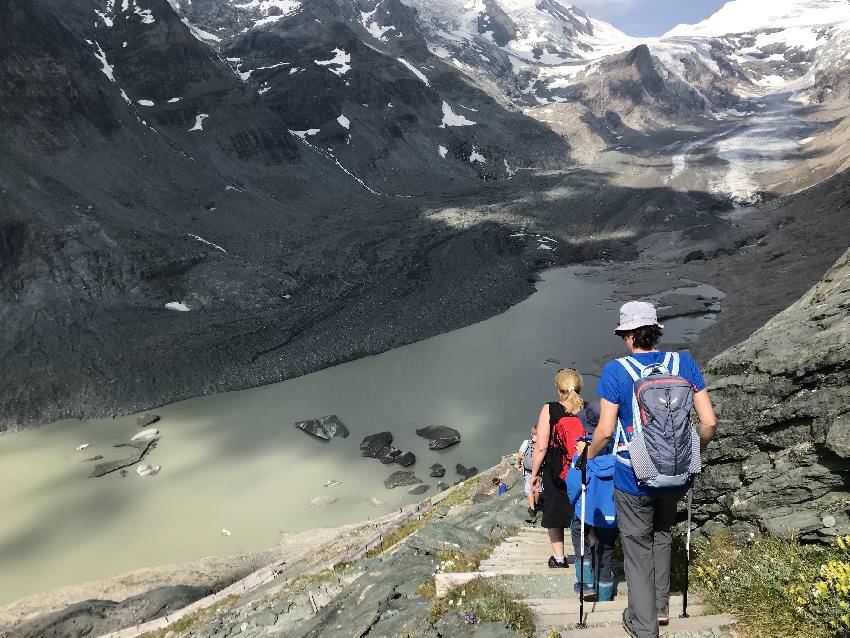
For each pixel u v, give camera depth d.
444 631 4.91
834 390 5.49
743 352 7.39
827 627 4.11
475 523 10.20
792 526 5.53
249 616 10.88
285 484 47.56
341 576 11.11
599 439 4.27
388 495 45.31
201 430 57.97
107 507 45.12
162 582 34.00
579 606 4.93
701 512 6.84
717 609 4.67
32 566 38.44
